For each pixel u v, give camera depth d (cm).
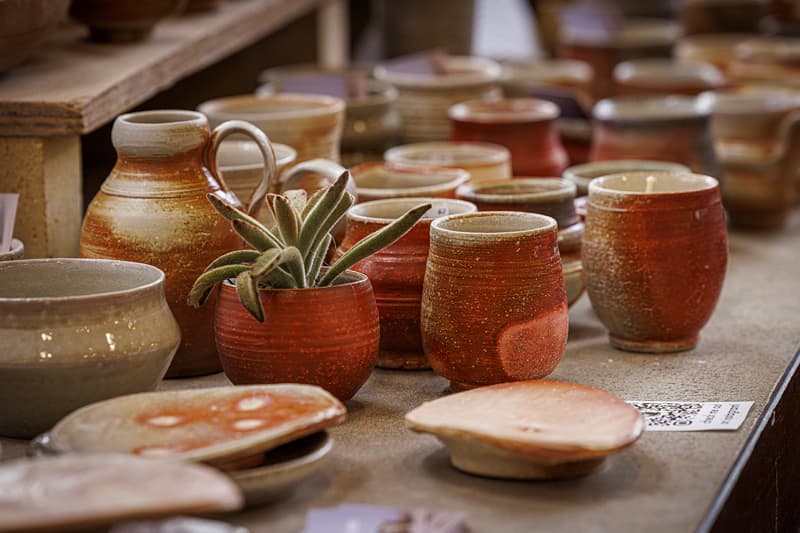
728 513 117
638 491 116
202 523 100
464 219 143
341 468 122
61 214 167
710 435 130
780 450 144
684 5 380
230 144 172
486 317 136
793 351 161
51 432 113
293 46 334
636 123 214
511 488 117
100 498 92
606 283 158
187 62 208
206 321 148
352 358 135
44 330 124
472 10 338
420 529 104
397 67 252
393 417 137
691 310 157
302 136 180
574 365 156
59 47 201
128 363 126
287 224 133
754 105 251
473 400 126
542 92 262
